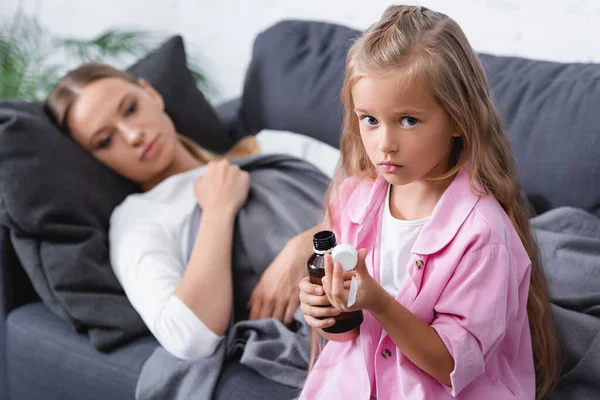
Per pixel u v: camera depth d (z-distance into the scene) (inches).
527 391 42.0
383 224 42.4
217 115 78.1
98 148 61.9
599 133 55.6
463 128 36.7
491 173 38.9
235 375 49.9
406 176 36.7
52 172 57.7
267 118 72.1
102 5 101.7
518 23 74.8
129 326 54.1
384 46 35.8
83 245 56.6
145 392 50.1
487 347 37.5
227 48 94.6
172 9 96.5
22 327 56.6
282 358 50.0
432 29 36.4
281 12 88.8
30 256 56.2
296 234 57.5
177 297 52.1
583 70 60.2
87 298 54.7
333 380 42.9
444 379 38.1
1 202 55.8
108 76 63.2
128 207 60.2
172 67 72.5
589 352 45.5
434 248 38.9
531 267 42.6
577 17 71.7
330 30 72.4
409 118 35.7
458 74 36.1
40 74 102.9
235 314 58.2
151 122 62.7
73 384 54.2
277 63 71.8
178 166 65.2
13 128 57.2
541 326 43.9
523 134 58.9
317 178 63.0
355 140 42.6
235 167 61.4
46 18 107.1
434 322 38.8
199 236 56.1
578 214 54.2
